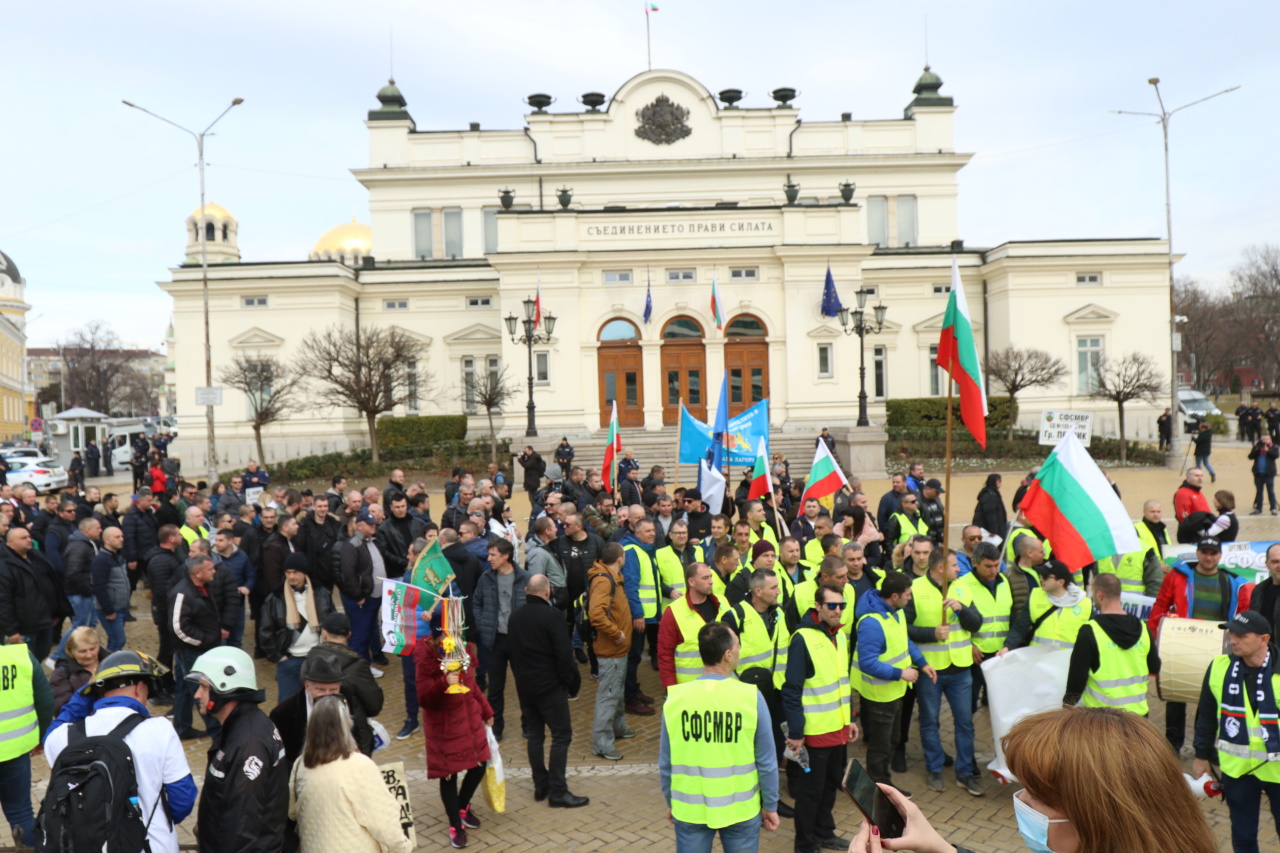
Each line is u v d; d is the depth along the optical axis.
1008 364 37.94
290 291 40.59
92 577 11.40
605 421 37.34
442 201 46.44
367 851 4.64
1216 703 5.99
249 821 4.53
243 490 21.33
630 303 37.06
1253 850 5.84
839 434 33.22
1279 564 7.55
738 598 8.95
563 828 7.14
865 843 2.39
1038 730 2.10
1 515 12.24
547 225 37.12
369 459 36.00
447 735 6.76
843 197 38.03
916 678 7.42
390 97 47.41
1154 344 42.12
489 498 13.87
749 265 37.09
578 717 10.20
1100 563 10.71
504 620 9.41
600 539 12.20
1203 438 26.08
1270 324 74.25
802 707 6.53
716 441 14.03
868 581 8.91
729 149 46.41
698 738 5.41
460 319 42.88
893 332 44.03
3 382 81.69
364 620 11.54
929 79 47.91
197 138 30.41
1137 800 1.89
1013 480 30.33
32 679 6.41
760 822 5.59
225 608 9.95
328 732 4.72
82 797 4.18
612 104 46.22
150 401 116.38
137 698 4.90
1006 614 8.35
